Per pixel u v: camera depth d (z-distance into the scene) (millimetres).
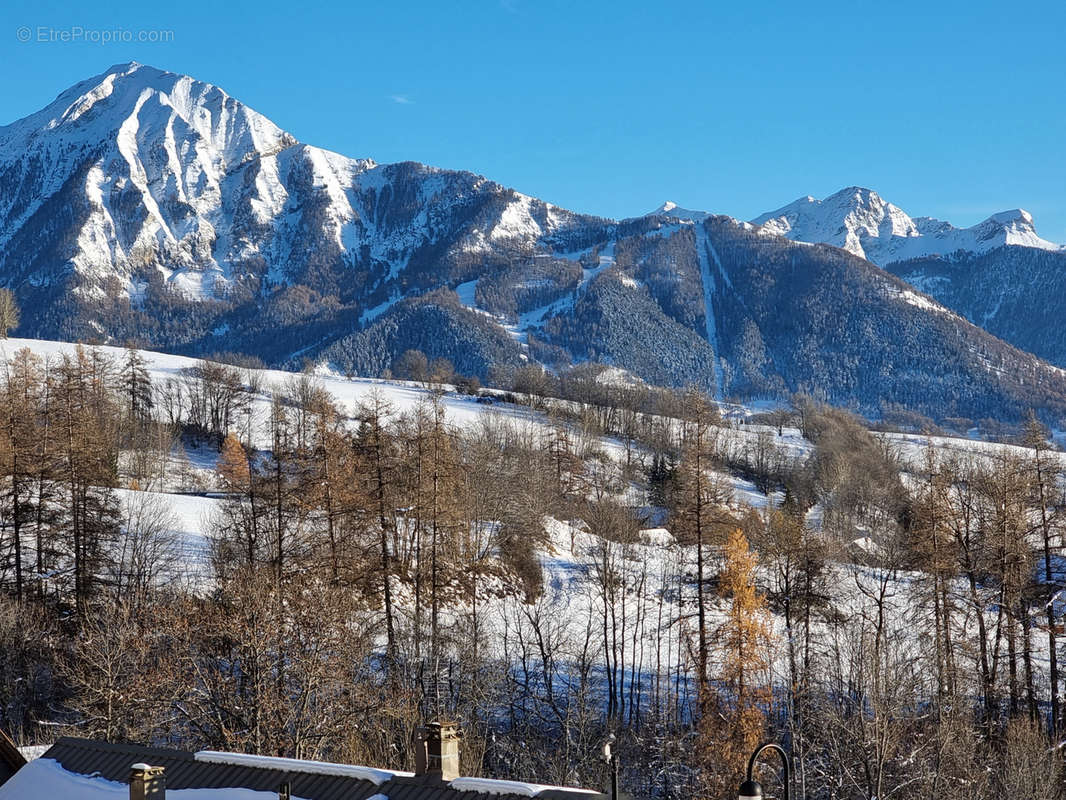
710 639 66062
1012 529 62188
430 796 25156
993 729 60281
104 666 53188
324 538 68562
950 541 66312
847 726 57688
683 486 71125
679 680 77312
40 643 64562
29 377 110875
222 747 49625
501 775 60844
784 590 73688
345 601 60281
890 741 54219
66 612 71938
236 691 52188
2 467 73750
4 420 77188
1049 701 67312
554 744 65875
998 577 62969
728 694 65812
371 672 62156
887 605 74250
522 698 70000
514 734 65125
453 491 73688
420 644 67250
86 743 30594
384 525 67375
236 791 26797
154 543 80000
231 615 54906
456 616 74125
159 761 29016
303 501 67312
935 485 69938
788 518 100750
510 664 74062
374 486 67438
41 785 28312
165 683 51781
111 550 80625
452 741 26031
